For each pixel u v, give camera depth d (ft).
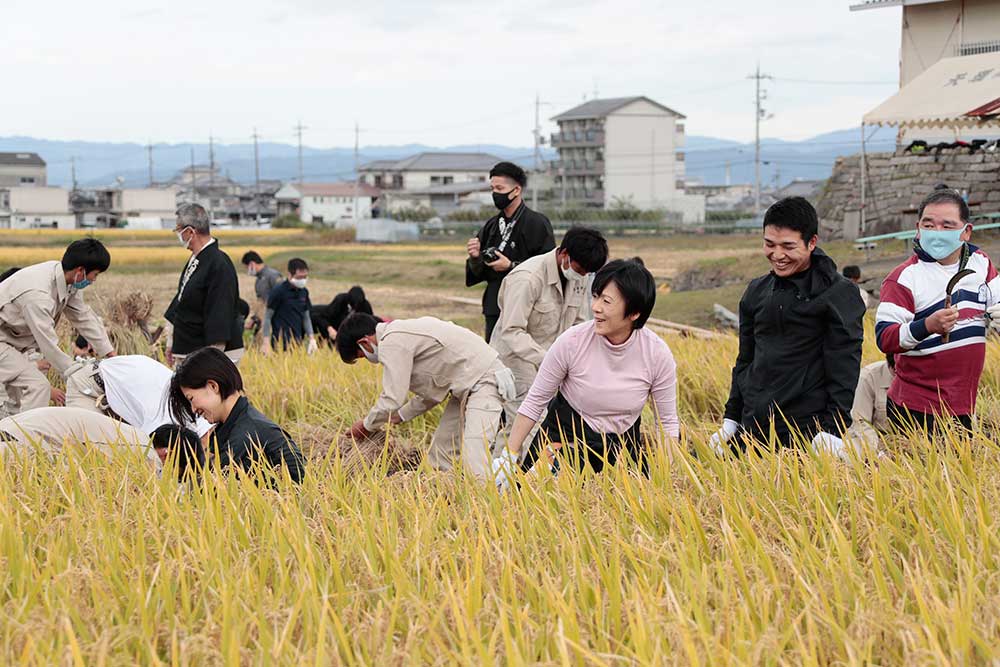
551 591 10.62
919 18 83.66
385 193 388.57
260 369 31.65
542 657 9.93
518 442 17.43
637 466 15.76
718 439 17.94
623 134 298.15
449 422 21.84
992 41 80.48
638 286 16.10
